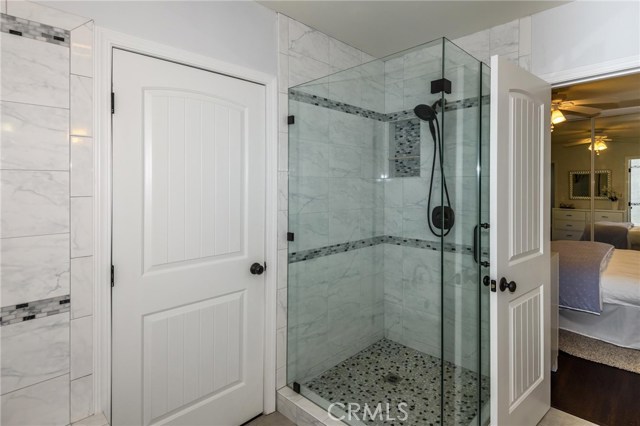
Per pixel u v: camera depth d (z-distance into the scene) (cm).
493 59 155
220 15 176
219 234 182
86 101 136
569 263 308
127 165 149
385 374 218
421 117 186
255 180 197
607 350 274
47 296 129
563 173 480
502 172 158
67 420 134
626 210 438
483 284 173
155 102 157
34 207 125
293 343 215
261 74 195
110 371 146
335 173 227
